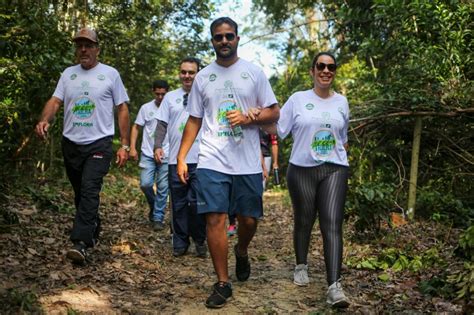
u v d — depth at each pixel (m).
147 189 7.44
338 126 4.45
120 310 3.85
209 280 4.81
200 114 4.31
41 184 8.34
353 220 6.94
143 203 9.46
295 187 4.53
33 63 6.34
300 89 12.31
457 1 7.62
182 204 5.76
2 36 5.84
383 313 3.85
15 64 6.24
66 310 3.73
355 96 9.21
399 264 5.04
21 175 7.80
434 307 3.93
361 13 10.05
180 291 4.43
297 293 4.51
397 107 7.68
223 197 4.08
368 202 6.24
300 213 4.59
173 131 5.87
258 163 4.24
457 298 3.68
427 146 8.27
